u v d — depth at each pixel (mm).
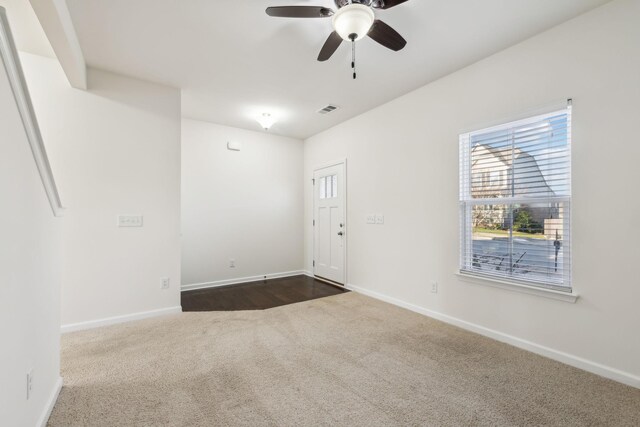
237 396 1735
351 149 4215
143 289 3012
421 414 1591
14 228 1157
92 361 2131
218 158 4488
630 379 1848
